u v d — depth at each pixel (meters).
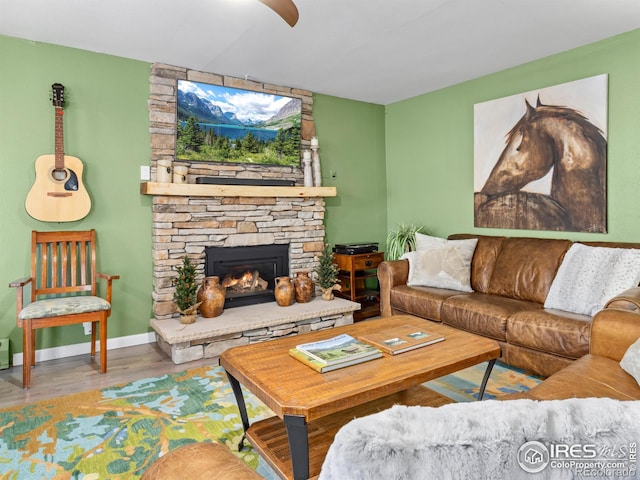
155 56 3.52
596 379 1.69
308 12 2.75
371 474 0.52
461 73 4.04
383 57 3.58
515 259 3.51
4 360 3.03
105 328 2.99
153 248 3.68
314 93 4.66
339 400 1.54
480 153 4.13
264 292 4.17
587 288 2.76
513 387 2.63
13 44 3.10
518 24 2.96
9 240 3.13
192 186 3.63
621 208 3.17
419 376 1.78
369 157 5.15
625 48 3.11
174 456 1.01
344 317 4.10
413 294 3.57
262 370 1.81
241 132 4.13
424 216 4.83
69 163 3.25
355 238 5.06
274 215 4.25
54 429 2.18
